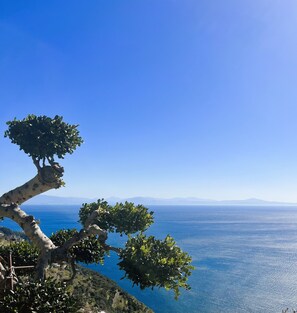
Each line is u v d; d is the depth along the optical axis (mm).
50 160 22266
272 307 66562
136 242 18688
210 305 66250
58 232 26578
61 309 17031
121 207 23453
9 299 16828
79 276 35906
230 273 98438
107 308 29859
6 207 22234
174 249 18641
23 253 26359
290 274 100062
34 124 21641
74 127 22422
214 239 199375
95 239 25078
